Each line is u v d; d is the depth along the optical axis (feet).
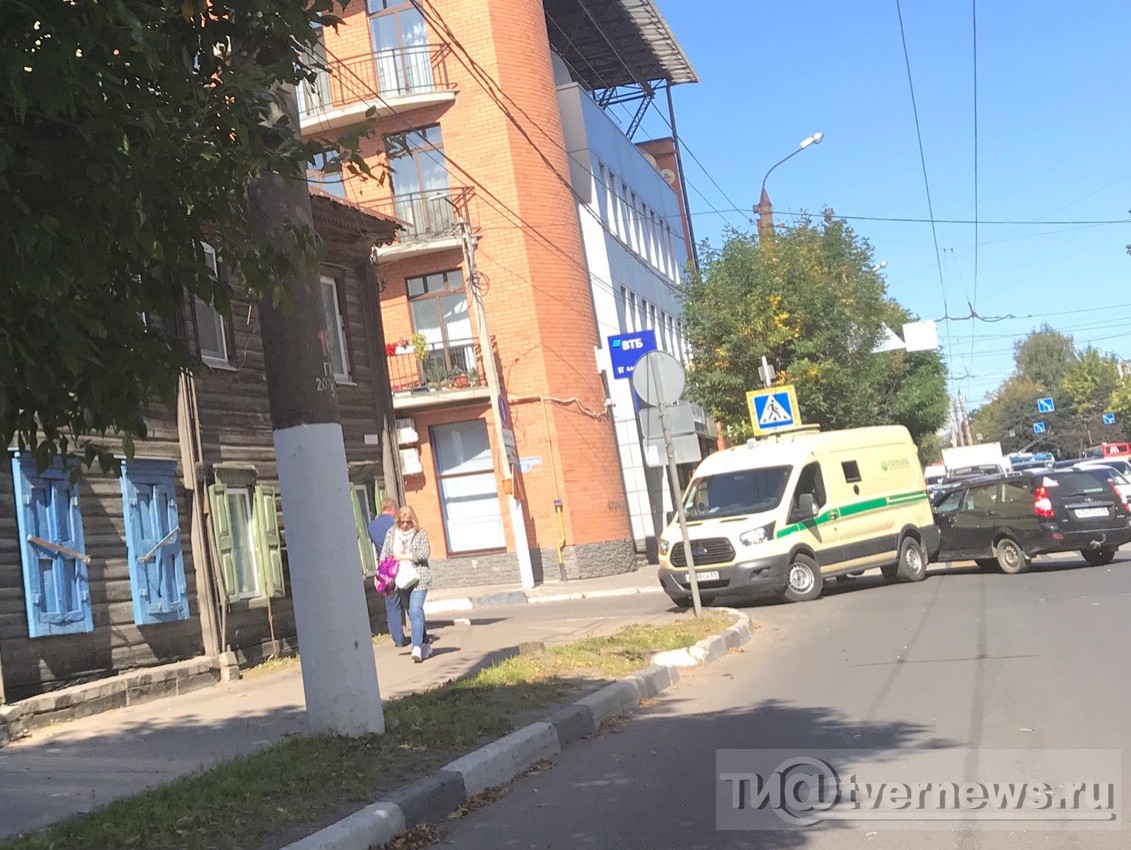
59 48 15.58
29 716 32.22
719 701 32.86
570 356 99.14
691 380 100.37
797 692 32.81
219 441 46.21
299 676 41.91
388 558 43.93
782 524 59.41
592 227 111.55
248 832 19.43
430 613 80.64
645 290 129.18
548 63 103.76
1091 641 37.50
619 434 107.76
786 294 96.94
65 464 19.15
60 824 20.38
